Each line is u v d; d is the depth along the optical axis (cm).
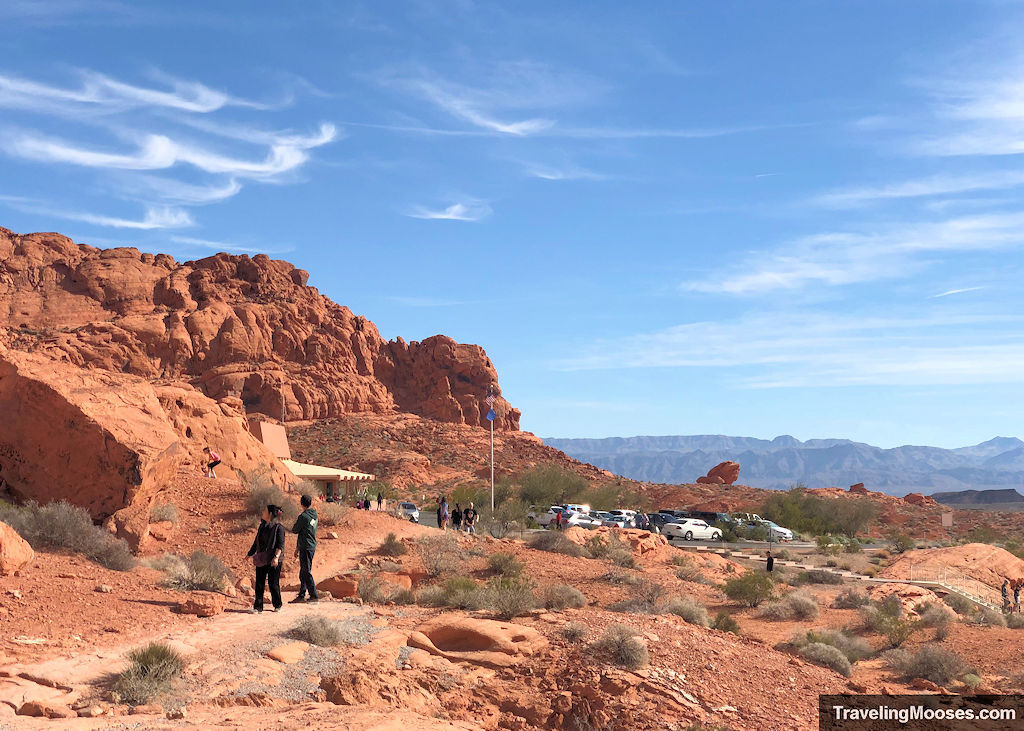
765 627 2438
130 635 1084
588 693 1167
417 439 12025
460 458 11581
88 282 13612
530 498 7488
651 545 3575
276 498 2639
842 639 2188
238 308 13750
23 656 928
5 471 2023
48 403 2030
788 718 1268
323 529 2753
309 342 14125
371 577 1839
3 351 2122
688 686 1272
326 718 854
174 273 14400
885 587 3494
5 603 1120
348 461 10506
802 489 8850
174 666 932
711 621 2198
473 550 2736
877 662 2116
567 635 1370
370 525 2930
